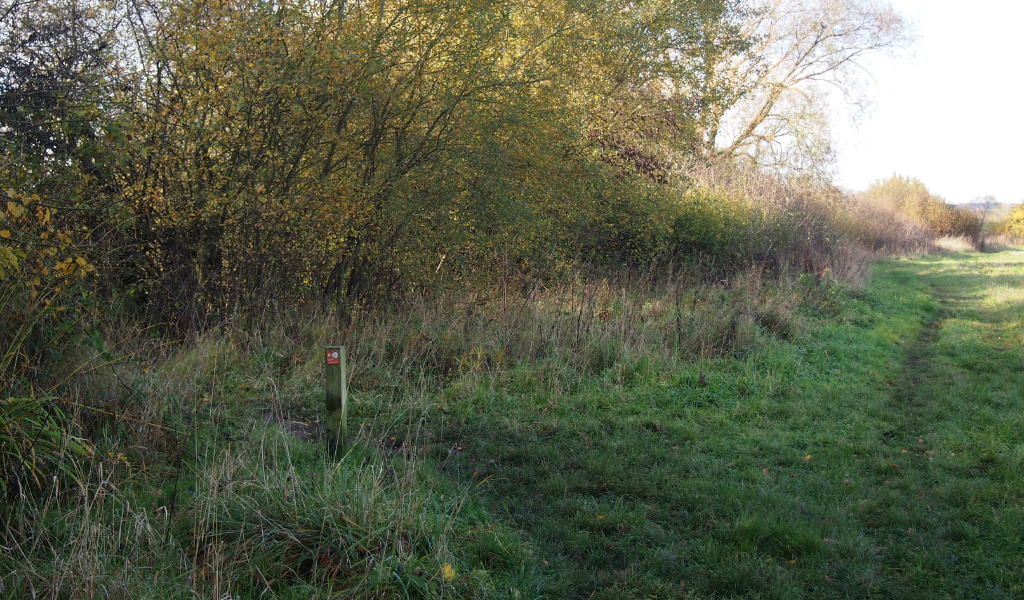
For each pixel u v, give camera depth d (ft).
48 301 14.20
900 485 17.01
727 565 12.97
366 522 12.17
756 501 15.65
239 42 24.62
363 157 30.66
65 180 20.04
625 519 14.75
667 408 22.57
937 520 14.97
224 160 26.78
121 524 11.50
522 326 29.09
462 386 23.09
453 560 11.90
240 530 11.84
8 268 12.82
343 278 32.17
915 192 147.84
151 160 25.03
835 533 14.21
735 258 52.75
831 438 20.38
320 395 21.68
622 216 45.62
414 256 31.89
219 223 27.14
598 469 17.31
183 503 12.94
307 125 27.68
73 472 12.94
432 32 29.12
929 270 79.97
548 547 13.57
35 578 10.29
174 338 25.35
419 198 31.04
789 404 23.27
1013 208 167.94
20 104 20.75
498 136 31.40
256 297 28.04
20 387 13.43
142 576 10.64
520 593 11.53
